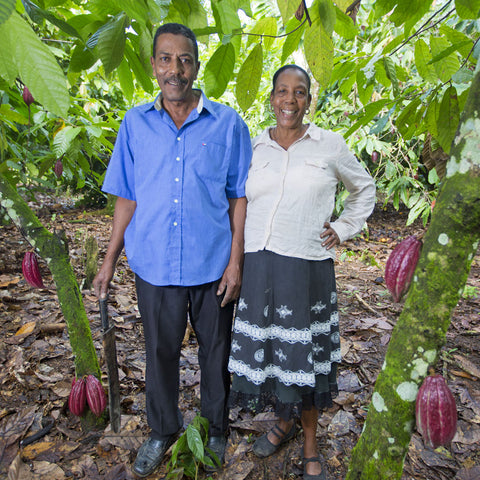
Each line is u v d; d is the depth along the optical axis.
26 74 0.72
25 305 3.26
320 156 1.66
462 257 0.81
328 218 1.73
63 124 2.74
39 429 1.99
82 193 8.50
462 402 2.28
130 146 1.73
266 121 4.94
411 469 1.83
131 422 2.05
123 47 1.35
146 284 1.73
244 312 1.69
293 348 1.60
